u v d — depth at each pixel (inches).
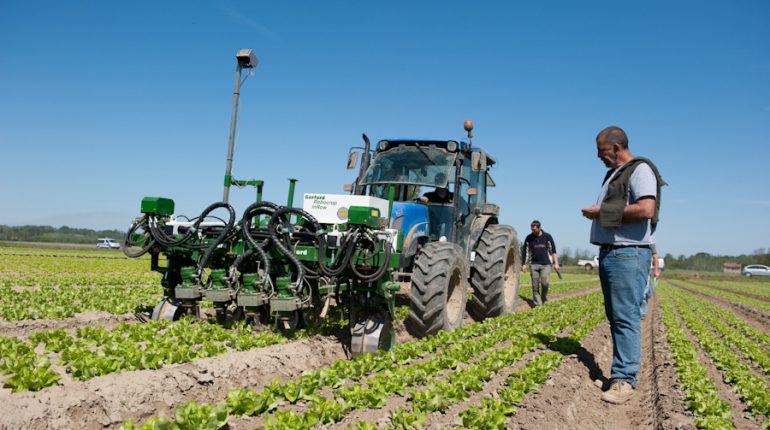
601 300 664.4
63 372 187.6
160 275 798.5
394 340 254.8
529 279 1187.9
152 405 164.1
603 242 225.3
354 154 356.8
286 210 235.0
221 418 151.6
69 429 143.9
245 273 258.5
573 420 198.5
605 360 309.4
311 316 279.0
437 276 283.6
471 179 381.4
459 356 247.9
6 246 2096.5
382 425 163.3
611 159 223.3
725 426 187.6
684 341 371.9
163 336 235.9
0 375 176.1
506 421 176.4
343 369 209.3
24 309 323.3
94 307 357.7
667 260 4269.2
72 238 3794.3
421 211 323.3
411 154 350.9
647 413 216.5
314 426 157.3
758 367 333.4
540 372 229.3
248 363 201.8
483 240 384.2
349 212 229.0
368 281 236.5
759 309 822.5
